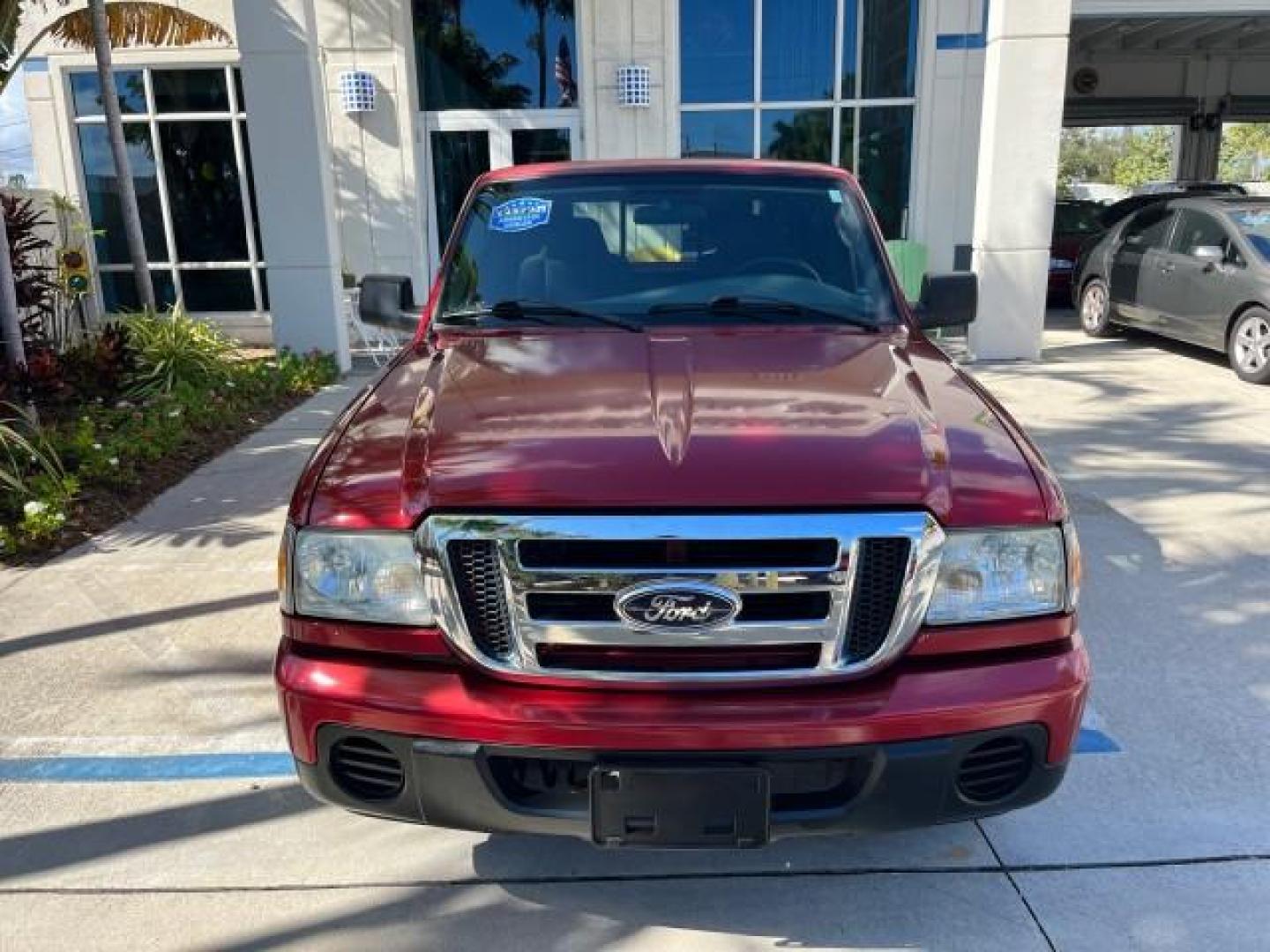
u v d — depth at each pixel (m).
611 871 2.84
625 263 3.66
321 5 11.41
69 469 6.30
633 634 2.23
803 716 2.19
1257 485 6.09
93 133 12.37
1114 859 2.84
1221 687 3.74
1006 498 2.34
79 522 5.67
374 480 2.42
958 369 3.15
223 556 5.21
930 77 11.57
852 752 2.21
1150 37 19.64
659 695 2.24
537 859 2.89
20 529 5.36
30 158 12.34
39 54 11.95
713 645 2.23
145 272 10.18
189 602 4.64
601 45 11.53
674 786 2.20
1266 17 11.99
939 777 2.25
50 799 3.19
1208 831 2.95
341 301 10.13
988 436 2.55
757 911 2.67
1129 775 3.21
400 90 11.61
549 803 2.30
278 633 4.32
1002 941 2.55
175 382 8.36
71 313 10.62
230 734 3.54
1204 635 4.15
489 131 12.18
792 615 2.24
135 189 12.52
